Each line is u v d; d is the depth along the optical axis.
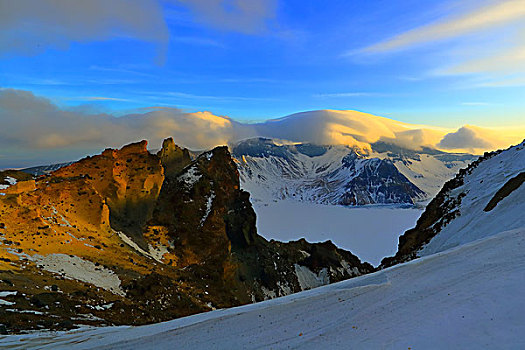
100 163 71.38
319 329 17.59
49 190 54.44
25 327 22.42
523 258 22.06
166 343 18.62
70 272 37.62
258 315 21.03
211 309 48.66
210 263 74.94
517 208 40.50
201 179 93.56
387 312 18.22
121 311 32.53
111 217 67.38
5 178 49.19
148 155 79.94
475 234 43.94
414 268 25.41
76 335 21.47
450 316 16.12
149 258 62.03
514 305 15.70
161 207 81.06
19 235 40.41
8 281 29.34
